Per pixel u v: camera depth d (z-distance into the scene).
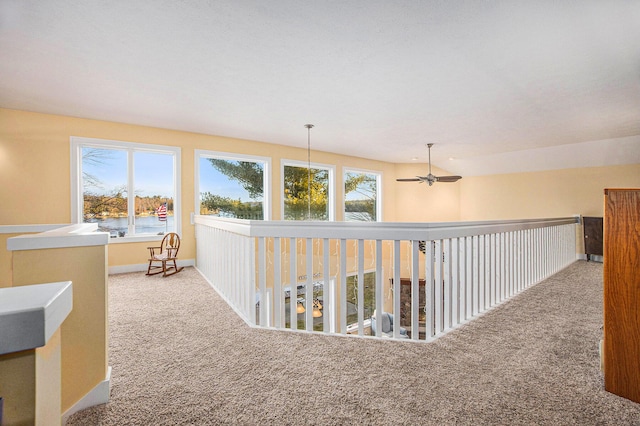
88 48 2.46
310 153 6.69
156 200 4.96
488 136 5.35
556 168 6.77
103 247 1.49
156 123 4.59
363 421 1.32
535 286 3.77
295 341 2.14
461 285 2.52
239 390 1.55
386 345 2.06
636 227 1.45
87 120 4.34
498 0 1.90
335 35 2.30
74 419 1.34
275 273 2.46
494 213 7.75
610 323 1.51
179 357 1.91
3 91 3.32
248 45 2.43
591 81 3.09
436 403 1.44
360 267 2.26
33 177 4.00
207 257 4.30
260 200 6.12
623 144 5.52
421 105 3.80
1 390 0.50
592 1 1.89
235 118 4.36
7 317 0.48
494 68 2.82
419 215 8.44
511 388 1.56
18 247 1.29
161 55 2.58
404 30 2.23
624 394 1.46
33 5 1.93
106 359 1.50
